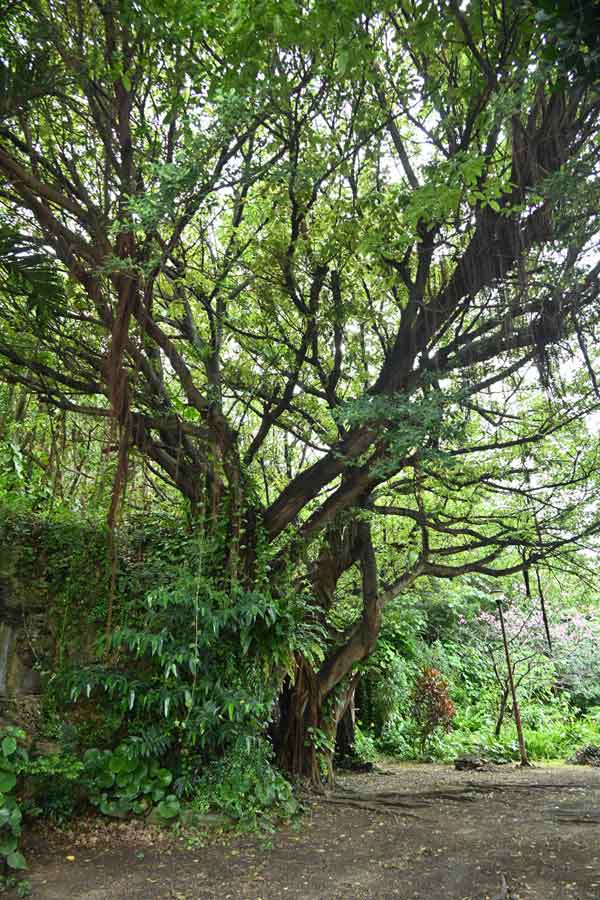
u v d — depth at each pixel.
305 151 6.53
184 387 6.61
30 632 6.58
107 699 6.64
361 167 7.12
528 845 5.70
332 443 7.62
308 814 6.91
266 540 7.36
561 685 17.17
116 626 6.88
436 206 4.59
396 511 8.53
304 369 8.41
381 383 6.78
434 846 5.71
